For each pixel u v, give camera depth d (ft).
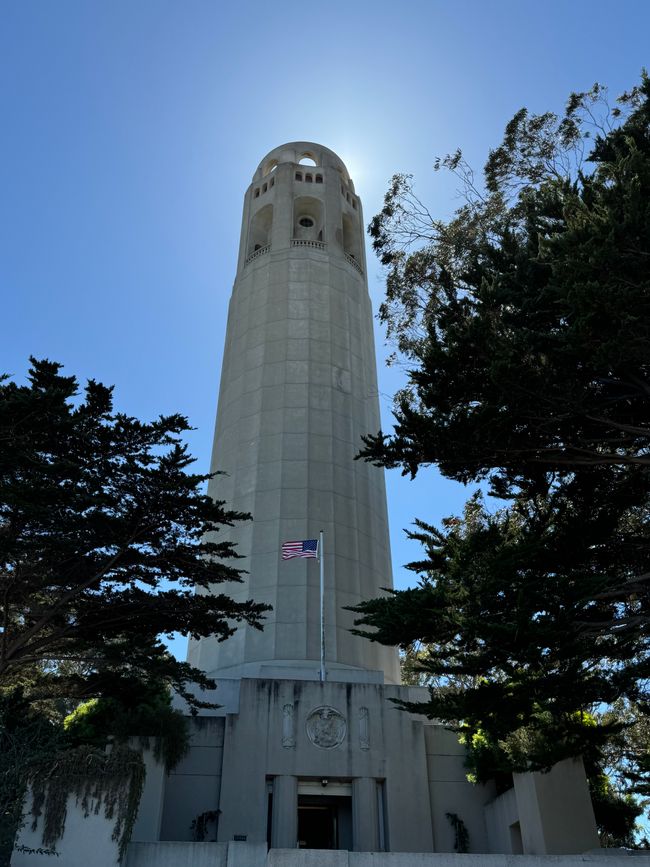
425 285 87.56
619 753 84.43
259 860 45.60
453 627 55.36
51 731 52.70
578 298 50.34
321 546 110.42
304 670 100.89
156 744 81.92
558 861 46.60
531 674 53.88
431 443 58.18
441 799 88.58
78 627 67.46
